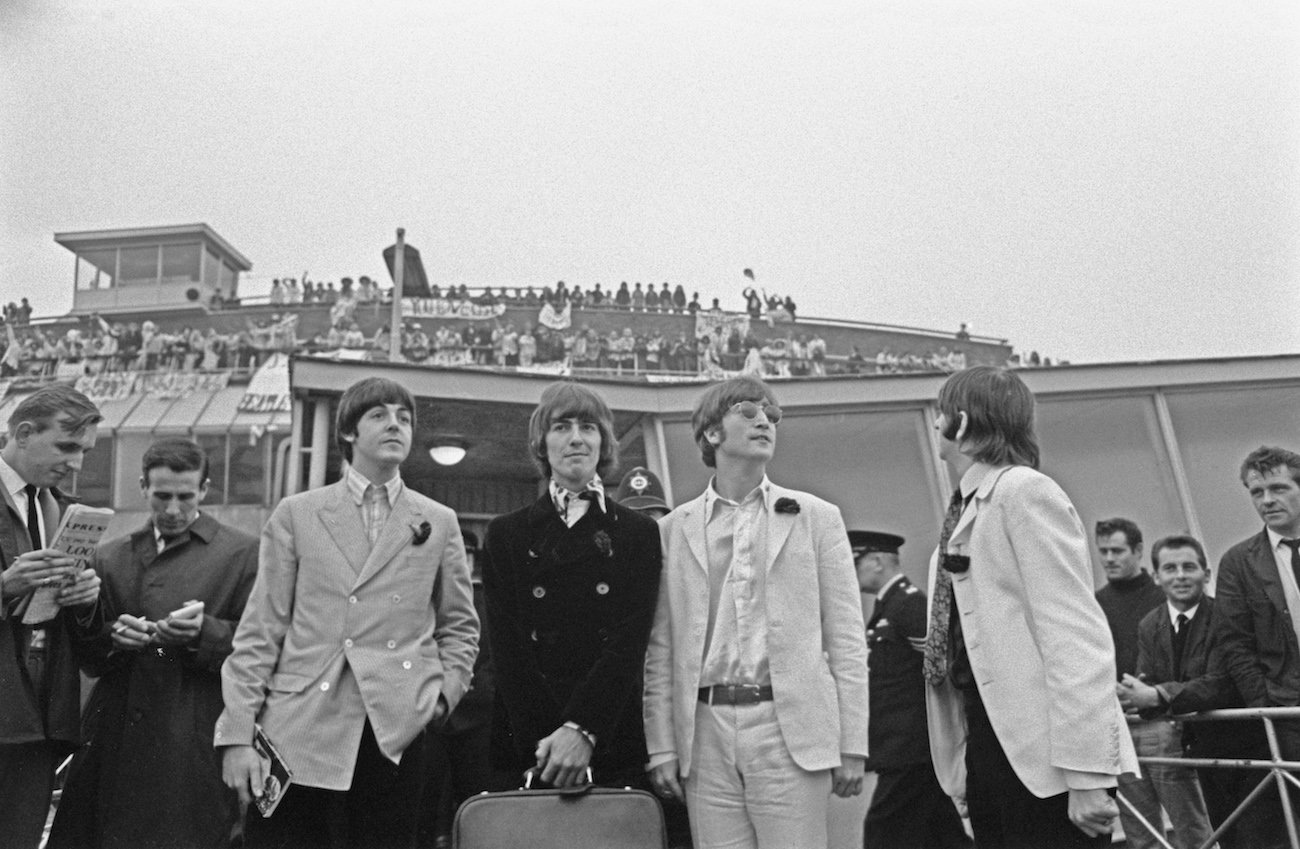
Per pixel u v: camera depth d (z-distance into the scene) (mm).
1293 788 3852
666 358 17812
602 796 2930
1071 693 2510
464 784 4258
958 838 5105
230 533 3963
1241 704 4074
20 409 3480
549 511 3281
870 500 7352
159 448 3861
